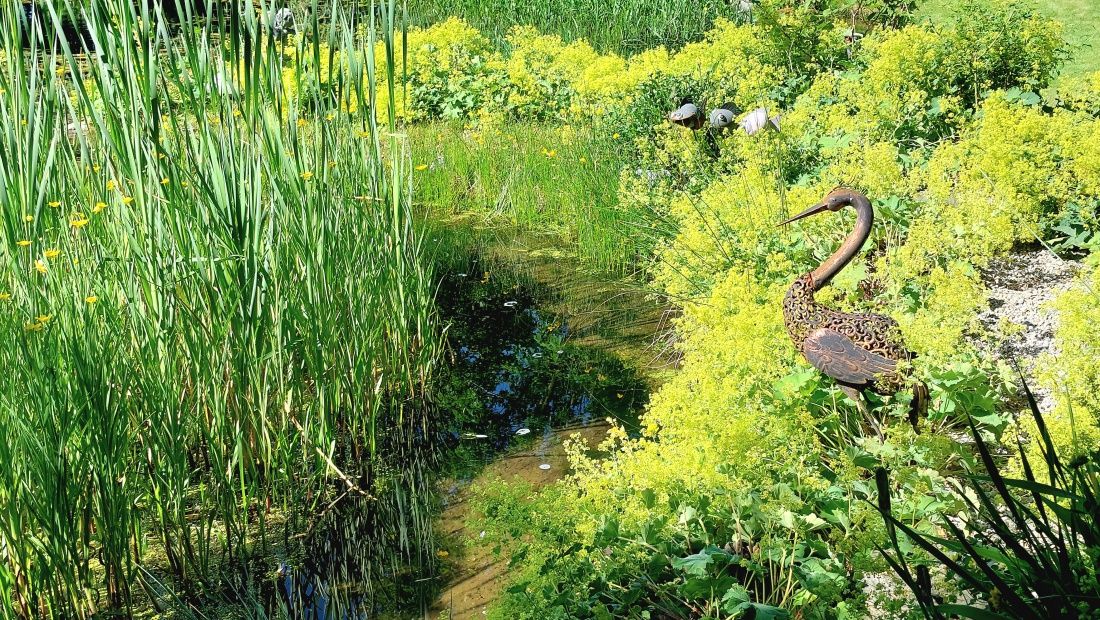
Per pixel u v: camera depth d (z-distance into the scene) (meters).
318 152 5.38
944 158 6.03
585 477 3.67
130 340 4.52
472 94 12.35
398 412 5.94
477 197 10.11
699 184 7.91
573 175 9.36
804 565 3.33
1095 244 5.72
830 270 4.39
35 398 3.80
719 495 3.51
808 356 4.32
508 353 6.78
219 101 4.96
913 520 3.40
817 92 8.04
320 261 5.20
